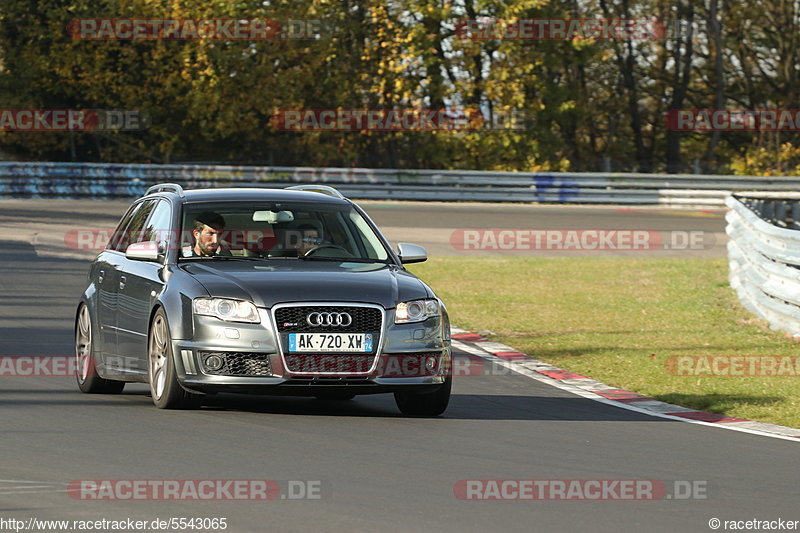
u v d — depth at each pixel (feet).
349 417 104.32
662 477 82.89
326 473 79.36
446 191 442.09
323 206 117.60
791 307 180.65
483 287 236.22
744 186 441.68
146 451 84.99
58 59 490.08
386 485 76.48
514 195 443.73
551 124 545.85
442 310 106.52
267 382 98.22
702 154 618.44
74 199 419.95
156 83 502.38
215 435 91.81
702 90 606.96
